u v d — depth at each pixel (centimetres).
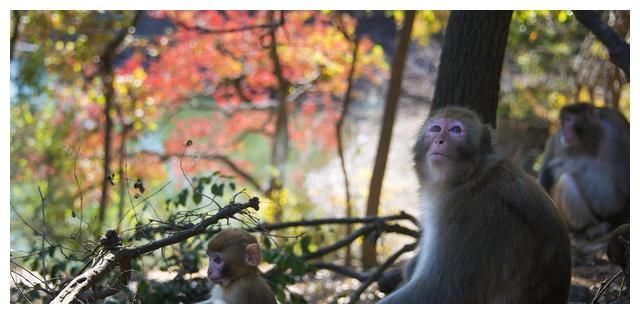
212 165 1781
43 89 1503
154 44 1645
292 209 1546
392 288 803
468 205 579
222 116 1844
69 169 1536
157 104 1652
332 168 1917
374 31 2097
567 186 1101
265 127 1817
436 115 612
